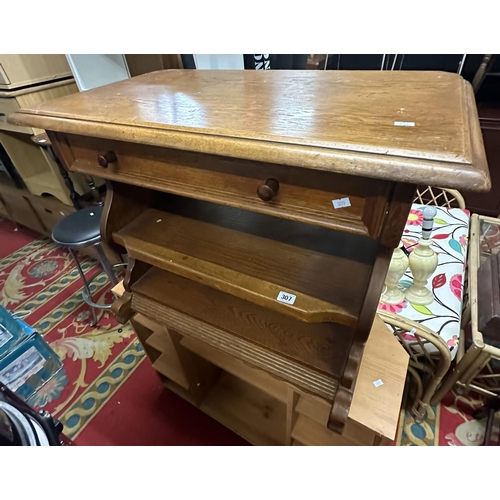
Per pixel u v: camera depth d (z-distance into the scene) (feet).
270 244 2.41
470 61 4.91
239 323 2.63
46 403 4.36
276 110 1.70
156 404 4.33
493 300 3.19
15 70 4.59
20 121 2.09
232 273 2.19
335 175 1.39
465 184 1.11
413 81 2.01
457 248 4.16
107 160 2.01
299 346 2.43
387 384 2.42
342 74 2.27
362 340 1.89
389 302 3.55
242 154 1.41
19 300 6.12
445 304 3.51
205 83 2.38
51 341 5.24
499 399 3.50
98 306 5.24
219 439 3.93
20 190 6.77
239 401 4.08
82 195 5.75
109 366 4.82
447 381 3.63
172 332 3.01
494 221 4.45
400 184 1.28
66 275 6.64
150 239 2.55
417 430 3.80
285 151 1.33
